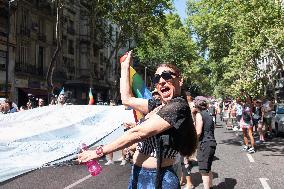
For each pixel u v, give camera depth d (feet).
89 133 11.74
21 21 126.62
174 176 10.41
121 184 27.40
